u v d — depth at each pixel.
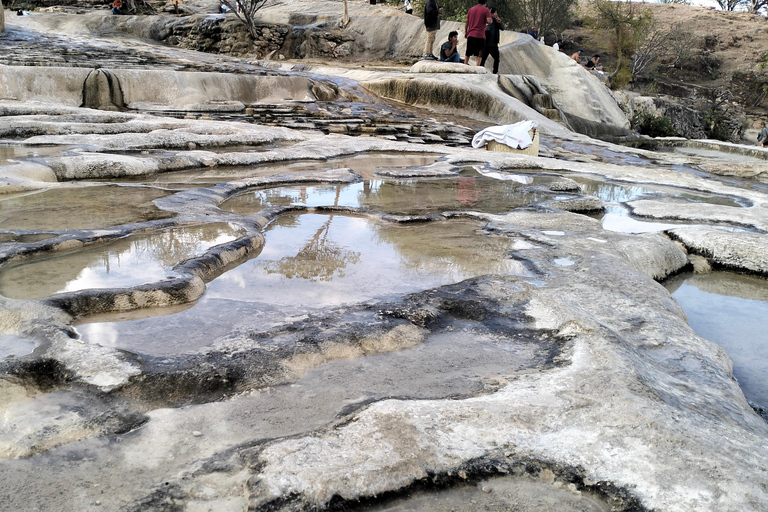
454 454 1.36
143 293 2.26
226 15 22.86
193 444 1.41
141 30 22.73
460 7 25.41
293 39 22.52
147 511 1.18
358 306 2.30
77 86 11.14
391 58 22.62
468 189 5.26
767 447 1.42
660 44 33.78
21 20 21.97
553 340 2.04
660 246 3.41
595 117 18.39
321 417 1.54
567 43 35.25
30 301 2.11
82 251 2.88
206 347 1.90
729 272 3.54
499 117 13.49
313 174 5.41
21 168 4.58
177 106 11.62
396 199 4.63
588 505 1.26
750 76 36.19
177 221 3.45
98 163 4.96
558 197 4.94
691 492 1.23
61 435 1.42
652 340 2.08
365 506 1.22
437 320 2.23
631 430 1.42
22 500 1.20
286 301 2.36
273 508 1.18
